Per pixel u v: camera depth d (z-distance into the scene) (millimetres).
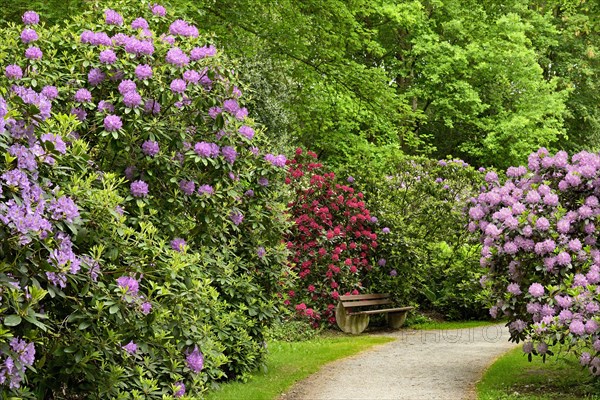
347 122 19766
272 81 16453
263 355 7785
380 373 7762
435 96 23547
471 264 12703
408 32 23859
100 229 4535
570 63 26203
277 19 13445
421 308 13258
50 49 6449
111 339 4434
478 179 14734
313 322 11477
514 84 24078
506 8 25469
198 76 6348
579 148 26422
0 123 3533
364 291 12406
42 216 3871
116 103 6141
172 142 6266
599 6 15070
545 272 6852
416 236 13445
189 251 6504
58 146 4066
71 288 4250
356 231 12531
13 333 3625
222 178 6652
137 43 6184
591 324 6051
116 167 6152
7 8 10383
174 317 5125
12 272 3609
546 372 7527
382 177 14172
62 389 4766
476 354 8969
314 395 6695
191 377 5684
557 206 7195
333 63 14633
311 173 12938
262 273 7562
